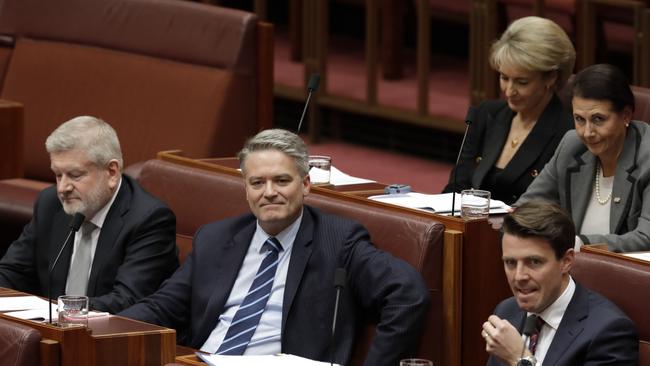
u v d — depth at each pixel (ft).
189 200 43.16
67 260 42.34
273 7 89.45
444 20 76.28
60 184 41.45
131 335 33.60
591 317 31.12
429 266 36.70
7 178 59.11
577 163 40.70
